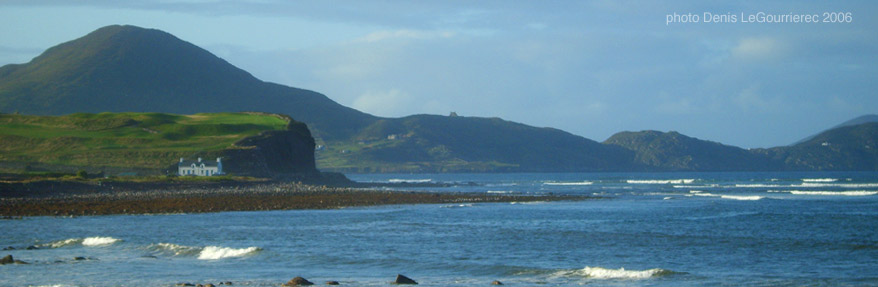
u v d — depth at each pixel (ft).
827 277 97.50
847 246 131.03
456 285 90.99
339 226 173.88
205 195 290.76
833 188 449.48
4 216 198.29
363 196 305.32
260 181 383.65
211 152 449.06
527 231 159.02
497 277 98.73
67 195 272.92
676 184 575.38
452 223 182.60
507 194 358.23
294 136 536.83
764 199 305.94
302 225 176.96
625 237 146.92
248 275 99.40
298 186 367.66
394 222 185.16
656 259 117.39
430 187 526.57
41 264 107.76
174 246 125.39
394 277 98.12
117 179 338.54
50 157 460.96
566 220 192.34
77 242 133.69
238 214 214.90
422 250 127.85
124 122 578.66
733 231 160.04
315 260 113.60
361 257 117.70
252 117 643.45
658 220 191.31
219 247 125.39
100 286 89.35
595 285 90.22
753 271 104.17
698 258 118.42
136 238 147.13
